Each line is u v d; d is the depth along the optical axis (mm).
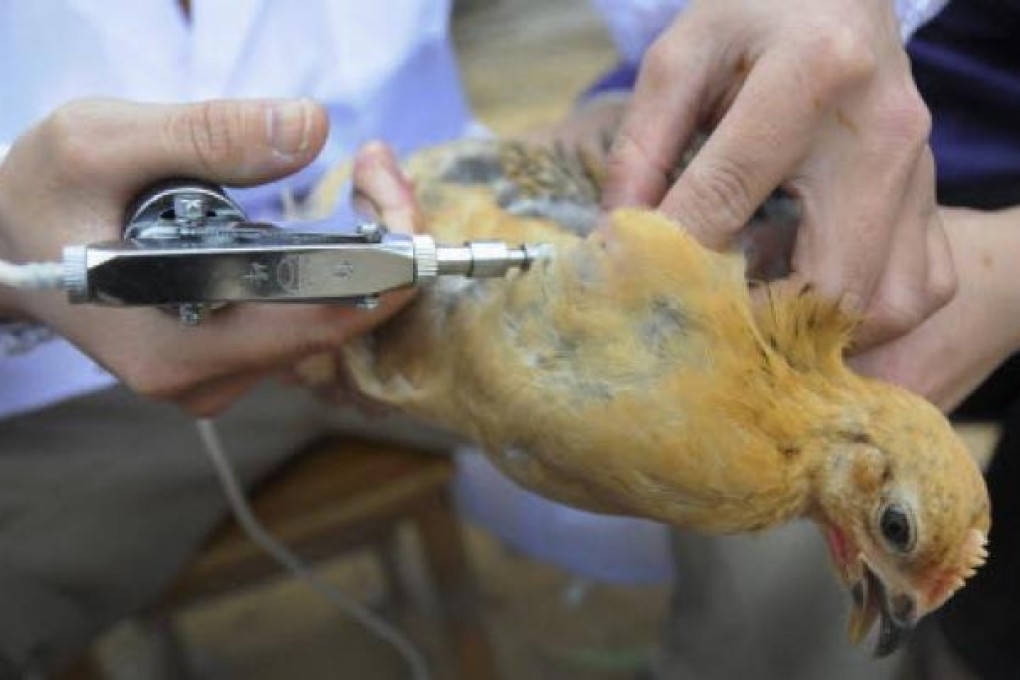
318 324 1188
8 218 1193
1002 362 1516
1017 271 1407
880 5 1235
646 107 1281
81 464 1922
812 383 1175
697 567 2395
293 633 3055
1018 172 1617
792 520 1220
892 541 1156
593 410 1131
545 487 1220
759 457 1132
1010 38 1589
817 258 1209
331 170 1729
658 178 1267
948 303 1330
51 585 1925
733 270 1163
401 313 1282
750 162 1151
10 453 1910
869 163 1191
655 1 1833
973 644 1691
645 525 2496
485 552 3270
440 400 1273
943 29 1603
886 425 1161
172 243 952
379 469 2098
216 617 3133
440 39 2121
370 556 3240
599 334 1133
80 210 1159
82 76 1792
